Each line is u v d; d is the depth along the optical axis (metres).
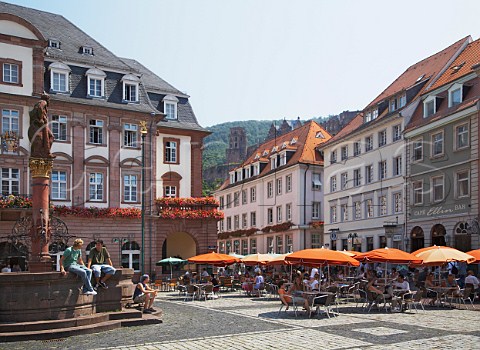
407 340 14.86
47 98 22.52
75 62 43.47
